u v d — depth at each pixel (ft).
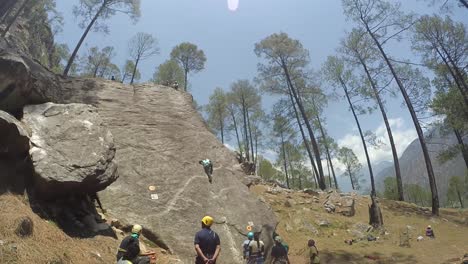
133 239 20.33
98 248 26.27
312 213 63.41
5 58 29.73
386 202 80.23
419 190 198.80
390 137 91.04
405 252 49.49
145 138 50.57
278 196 70.69
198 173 47.50
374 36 89.35
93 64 139.64
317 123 112.47
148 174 43.39
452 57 82.12
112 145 32.12
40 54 130.82
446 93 81.92
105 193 37.42
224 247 37.88
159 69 129.80
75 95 56.80
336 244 52.60
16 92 30.50
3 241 18.99
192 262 34.42
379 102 91.25
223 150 56.49
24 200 25.76
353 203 72.43
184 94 70.03
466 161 84.89
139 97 63.41
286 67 102.94
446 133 88.63
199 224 39.06
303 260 45.62
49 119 31.17
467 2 58.39
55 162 27.50
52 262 19.94
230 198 45.55
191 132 57.00
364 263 44.80
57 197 28.48
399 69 88.84
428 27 83.25
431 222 68.13
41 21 129.70
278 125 103.81
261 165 149.79
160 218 37.42
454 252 49.60
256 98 136.56
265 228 43.62
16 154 27.35
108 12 95.66
